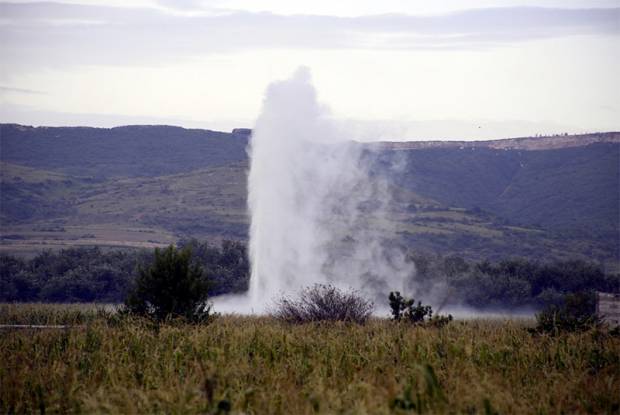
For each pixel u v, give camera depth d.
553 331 64.12
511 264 191.50
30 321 76.75
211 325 58.78
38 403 39.25
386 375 43.22
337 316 74.81
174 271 68.00
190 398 37.38
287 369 45.56
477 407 37.09
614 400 40.41
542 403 38.47
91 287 157.00
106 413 37.19
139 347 50.78
